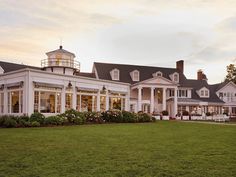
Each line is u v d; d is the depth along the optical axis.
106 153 8.68
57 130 17.12
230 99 55.62
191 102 47.03
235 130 19.17
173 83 43.44
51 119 22.17
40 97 24.45
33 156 8.08
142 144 10.84
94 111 28.86
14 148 9.50
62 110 26.50
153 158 7.95
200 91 52.22
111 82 33.56
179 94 49.56
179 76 51.56
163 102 43.09
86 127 20.23
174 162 7.43
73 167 6.73
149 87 42.81
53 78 25.77
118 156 8.20
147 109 45.16
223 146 10.49
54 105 25.84
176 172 6.37
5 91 25.70
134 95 44.97
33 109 23.61
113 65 47.72
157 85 42.62
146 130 18.02
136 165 7.02
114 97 34.50
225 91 55.62
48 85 24.98
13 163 7.12
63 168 6.62
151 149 9.58
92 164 7.08
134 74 47.06
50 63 33.50
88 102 30.14
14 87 24.72
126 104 36.47
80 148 9.62
